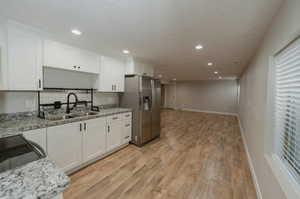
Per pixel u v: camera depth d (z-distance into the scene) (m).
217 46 2.52
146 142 3.67
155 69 5.03
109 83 3.19
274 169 1.37
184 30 1.91
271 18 1.56
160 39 2.24
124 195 1.79
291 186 1.14
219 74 6.31
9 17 1.65
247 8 1.38
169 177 2.18
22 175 0.71
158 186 1.96
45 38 2.12
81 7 1.43
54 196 0.65
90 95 3.18
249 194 1.84
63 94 2.70
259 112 2.11
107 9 1.45
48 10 1.49
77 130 2.23
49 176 0.71
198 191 1.88
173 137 4.15
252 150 2.51
